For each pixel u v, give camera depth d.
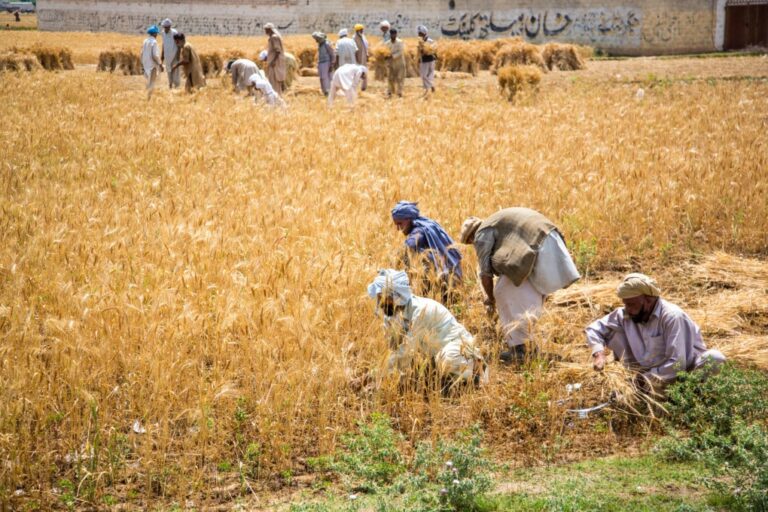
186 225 8.69
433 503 4.88
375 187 10.56
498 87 23.75
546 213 9.93
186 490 5.15
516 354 6.99
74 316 6.47
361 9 52.50
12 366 5.61
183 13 56.50
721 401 5.66
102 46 41.09
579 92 23.22
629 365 6.23
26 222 8.80
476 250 7.04
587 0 47.34
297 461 5.59
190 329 6.29
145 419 5.60
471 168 11.62
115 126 16.06
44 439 5.46
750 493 4.70
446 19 50.75
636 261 9.34
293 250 8.04
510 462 5.50
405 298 6.42
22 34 51.62
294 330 6.22
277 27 54.44
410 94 23.67
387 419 5.74
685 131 15.64
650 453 5.53
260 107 18.42
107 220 9.23
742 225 9.91
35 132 14.97
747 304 7.80
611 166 11.98
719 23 45.56
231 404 5.84
